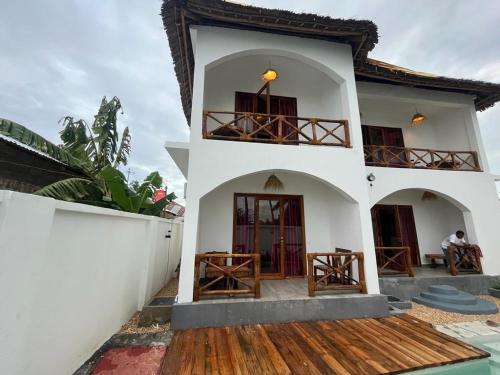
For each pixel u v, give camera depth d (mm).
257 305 4105
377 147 6699
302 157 4996
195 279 4176
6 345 1602
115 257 3568
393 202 7867
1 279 1579
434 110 7965
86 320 2789
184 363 2834
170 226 7070
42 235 1946
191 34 5203
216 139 4984
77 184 5207
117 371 2645
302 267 6309
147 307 4051
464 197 6500
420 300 5387
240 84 6746
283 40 5375
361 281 4723
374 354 3068
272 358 2959
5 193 1649
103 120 6930
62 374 2320
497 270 6230
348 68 5625
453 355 3059
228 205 6281
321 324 4062
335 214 6242
